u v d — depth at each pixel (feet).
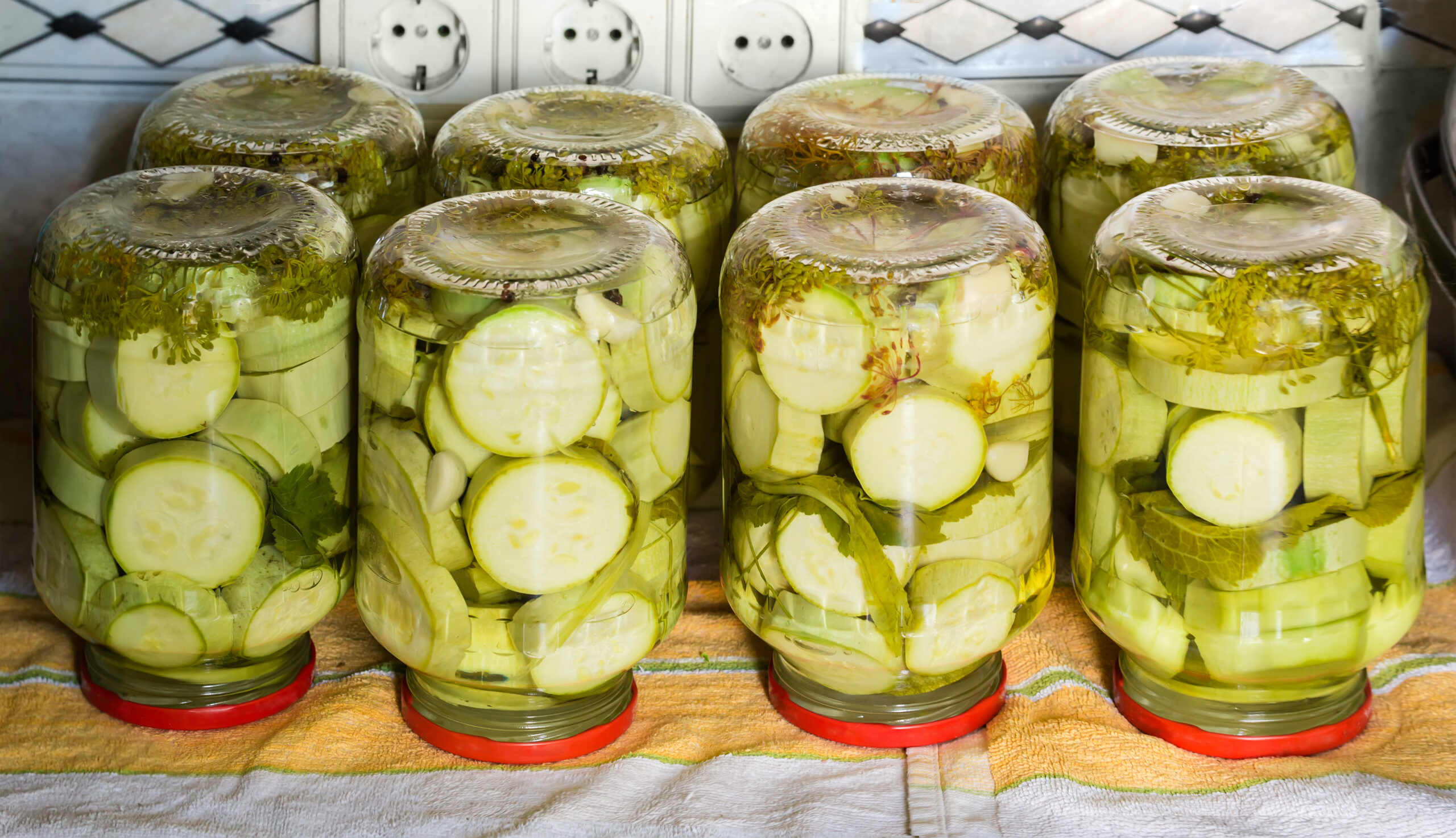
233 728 4.01
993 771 3.91
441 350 3.74
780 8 4.41
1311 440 3.78
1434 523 4.31
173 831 3.79
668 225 4.08
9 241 4.50
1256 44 4.43
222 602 3.89
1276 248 3.78
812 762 3.95
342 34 4.41
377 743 3.97
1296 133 4.10
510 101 4.23
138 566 3.86
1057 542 4.40
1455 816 3.79
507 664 3.85
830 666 3.92
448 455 3.76
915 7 4.42
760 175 4.16
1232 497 3.80
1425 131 4.44
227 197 3.91
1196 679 3.91
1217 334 3.74
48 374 3.85
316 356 3.86
